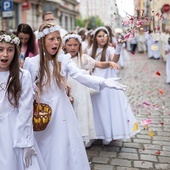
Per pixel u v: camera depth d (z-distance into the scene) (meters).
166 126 5.29
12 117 2.49
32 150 2.49
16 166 2.47
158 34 3.63
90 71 3.96
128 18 3.44
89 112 4.08
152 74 11.90
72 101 3.74
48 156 2.77
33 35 4.54
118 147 4.38
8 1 10.77
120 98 4.34
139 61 17.53
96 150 4.27
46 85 2.82
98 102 4.32
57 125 2.78
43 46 2.87
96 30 4.50
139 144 4.48
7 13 10.84
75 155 2.81
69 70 2.90
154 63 16.16
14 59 2.52
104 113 4.29
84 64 3.86
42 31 2.84
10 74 2.48
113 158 4.00
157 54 18.09
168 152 4.16
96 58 4.53
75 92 3.95
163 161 3.88
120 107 4.31
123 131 4.27
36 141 2.78
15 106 2.48
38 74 2.86
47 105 2.75
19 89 2.46
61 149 2.74
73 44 3.89
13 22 26.05
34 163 2.52
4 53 2.45
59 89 2.87
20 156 2.50
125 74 12.17
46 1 32.25
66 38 3.90
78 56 3.92
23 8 27.08
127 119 4.35
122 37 4.09
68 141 2.80
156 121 5.61
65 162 2.73
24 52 4.51
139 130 4.62
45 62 2.86
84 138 3.96
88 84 2.81
